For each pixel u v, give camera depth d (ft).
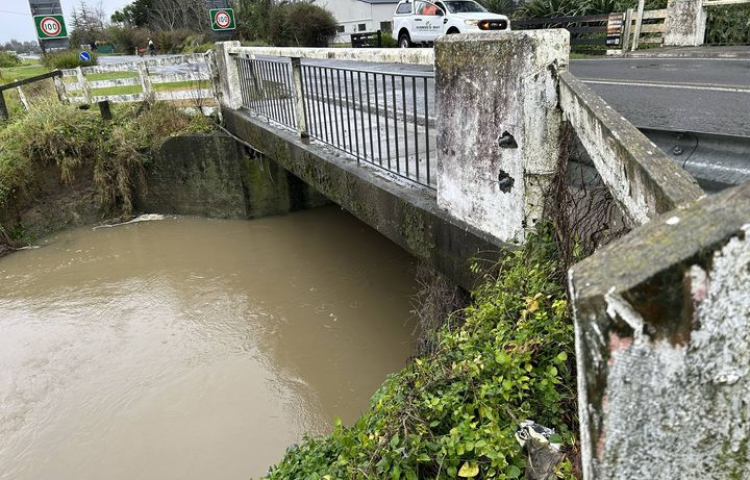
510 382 7.41
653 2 51.80
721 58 36.09
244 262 26.50
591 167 9.36
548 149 8.75
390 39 74.90
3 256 29.68
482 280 10.30
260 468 14.28
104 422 16.38
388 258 25.59
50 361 19.60
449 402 7.83
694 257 2.90
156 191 33.35
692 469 3.40
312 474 8.34
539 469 6.66
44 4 73.31
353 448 7.93
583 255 8.18
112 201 32.99
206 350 19.58
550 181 8.93
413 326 19.44
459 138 10.47
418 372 9.16
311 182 18.83
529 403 7.57
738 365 3.17
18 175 30.50
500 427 7.32
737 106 19.98
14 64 88.94
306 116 20.35
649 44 48.14
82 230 32.40
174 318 21.91
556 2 57.88
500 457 6.66
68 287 25.35
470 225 10.64
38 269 27.68
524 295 8.93
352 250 26.89
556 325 7.95
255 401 16.83
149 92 34.17
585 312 3.04
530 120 8.62
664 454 3.34
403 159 15.79
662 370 3.11
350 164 16.12
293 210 32.83
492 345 8.48
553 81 8.49
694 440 3.32
